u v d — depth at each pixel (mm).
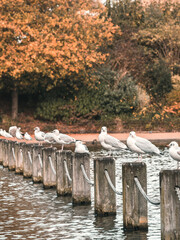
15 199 14695
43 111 41344
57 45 37875
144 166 10438
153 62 46875
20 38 38125
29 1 39969
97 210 12039
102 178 11891
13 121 39688
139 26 49438
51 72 37531
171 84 43094
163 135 34656
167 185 8883
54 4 40312
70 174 14641
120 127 38719
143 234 10484
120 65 44312
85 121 40344
